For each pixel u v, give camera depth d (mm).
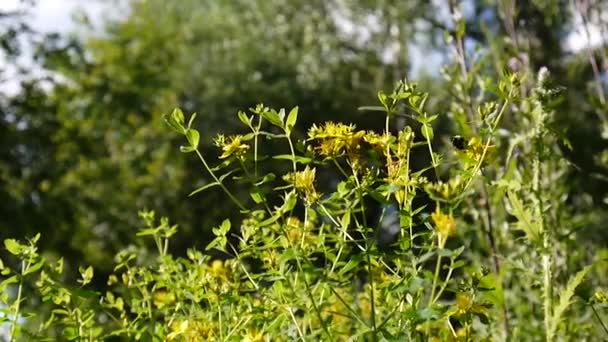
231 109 17750
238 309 2596
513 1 4227
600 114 4332
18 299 2605
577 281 2654
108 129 17250
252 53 18438
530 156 3043
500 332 3326
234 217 15461
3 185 13484
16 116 13344
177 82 18203
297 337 2463
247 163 2416
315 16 18594
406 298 2395
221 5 19531
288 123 2309
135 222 15805
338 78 18047
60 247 14305
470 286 2305
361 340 2318
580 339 3172
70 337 2695
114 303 2938
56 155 14312
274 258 2439
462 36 3902
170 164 16516
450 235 2256
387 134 2301
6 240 2619
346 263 2285
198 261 2922
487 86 2461
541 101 2932
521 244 3494
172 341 2633
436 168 2326
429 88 13125
